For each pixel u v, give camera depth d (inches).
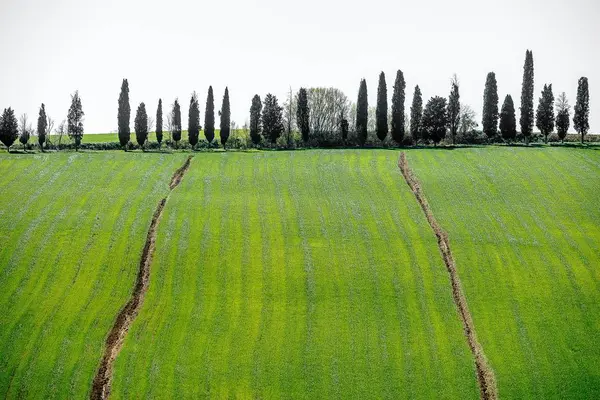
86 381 1769.2
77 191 2908.5
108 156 3476.9
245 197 2847.0
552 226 2551.7
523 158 3331.7
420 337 1947.6
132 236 2493.8
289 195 2866.6
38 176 3102.9
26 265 2287.2
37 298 2119.8
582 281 2192.4
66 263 2310.5
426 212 2694.4
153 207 2746.1
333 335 1959.9
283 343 1926.7
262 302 2114.9
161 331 1975.9
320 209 2719.0
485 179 3024.1
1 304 2080.5
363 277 2231.8
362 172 3154.5
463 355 1872.5
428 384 1764.3
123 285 2203.5
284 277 2236.7
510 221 2598.4
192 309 2078.0
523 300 2107.5
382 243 2439.7
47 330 1971.0
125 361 1844.2
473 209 2711.6
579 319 2016.5
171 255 2367.1
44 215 2645.2
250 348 1907.0
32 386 1750.7
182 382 1771.7
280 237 2487.7
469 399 1715.1
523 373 1808.6
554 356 1870.1
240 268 2289.6
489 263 2304.4
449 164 3267.7
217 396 1729.8
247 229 2546.8
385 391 1744.6
